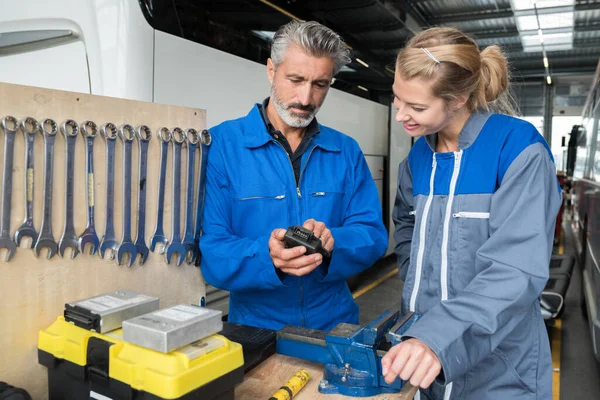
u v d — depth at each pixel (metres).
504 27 10.13
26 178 0.91
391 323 1.05
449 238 1.14
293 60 1.24
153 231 1.15
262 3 2.86
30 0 2.18
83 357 0.83
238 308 1.43
